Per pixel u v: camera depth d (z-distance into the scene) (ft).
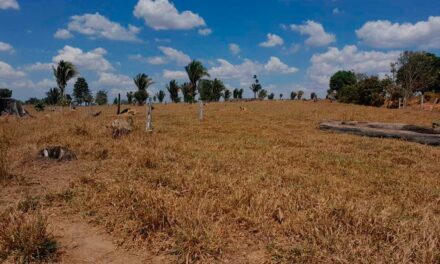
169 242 11.85
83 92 212.84
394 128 46.52
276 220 14.10
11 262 10.64
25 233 11.38
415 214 15.40
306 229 12.78
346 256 10.82
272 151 30.12
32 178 19.83
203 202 14.52
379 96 147.13
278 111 96.32
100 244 12.18
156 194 15.16
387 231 12.55
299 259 10.92
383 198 17.51
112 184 17.80
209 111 93.50
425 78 167.63
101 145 29.76
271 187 17.69
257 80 256.11
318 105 136.67
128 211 13.87
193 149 29.50
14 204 15.30
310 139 39.58
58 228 13.30
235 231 13.12
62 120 53.47
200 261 10.98
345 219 13.43
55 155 24.20
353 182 20.72
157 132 41.93
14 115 69.05
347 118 74.02
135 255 11.48
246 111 92.84
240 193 15.79
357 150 32.63
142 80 153.28
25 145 27.78
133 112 79.30
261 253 11.71
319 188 18.63
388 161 27.68
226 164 23.20
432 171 25.07
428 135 39.55
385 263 10.54
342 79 234.58
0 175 19.01
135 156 24.23
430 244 11.18
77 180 19.04
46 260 11.01
